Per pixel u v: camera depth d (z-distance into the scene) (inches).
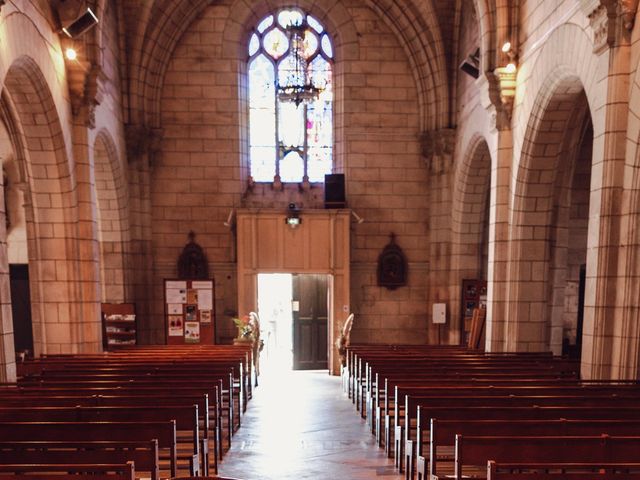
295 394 437.7
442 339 590.9
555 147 380.8
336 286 557.6
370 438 299.1
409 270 608.1
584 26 296.5
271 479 232.7
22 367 323.0
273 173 620.7
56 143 370.9
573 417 193.6
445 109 566.6
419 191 605.6
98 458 151.4
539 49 358.0
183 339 534.3
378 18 593.9
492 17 407.5
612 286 267.4
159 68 573.0
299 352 589.9
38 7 331.0
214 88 590.2
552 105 356.8
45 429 176.4
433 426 173.9
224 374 293.3
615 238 266.4
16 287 541.6
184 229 592.7
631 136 257.6
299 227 555.8
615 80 262.4
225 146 594.2
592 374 272.2
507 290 408.5
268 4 595.2
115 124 500.7
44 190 382.3
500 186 410.6
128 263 544.7
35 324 390.9
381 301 606.9
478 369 301.0
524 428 173.3
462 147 538.3
